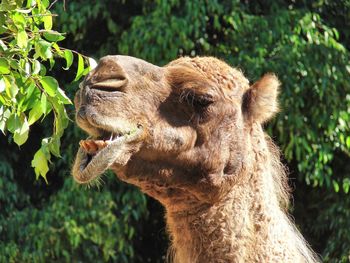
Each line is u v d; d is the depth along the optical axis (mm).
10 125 14055
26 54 13984
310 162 31922
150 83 14641
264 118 15719
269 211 15438
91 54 33906
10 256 31188
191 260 15297
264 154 15680
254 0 33781
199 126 14984
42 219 31578
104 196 31359
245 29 31750
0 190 32125
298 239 16047
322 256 32469
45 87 13820
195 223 15234
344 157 33781
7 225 31859
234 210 15219
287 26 31938
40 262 31234
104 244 31234
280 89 30797
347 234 32281
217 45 32219
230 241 15109
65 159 31922
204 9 31016
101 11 33312
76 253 31750
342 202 33156
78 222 31125
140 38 30703
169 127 14672
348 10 35188
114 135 13898
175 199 15227
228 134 15234
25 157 34188
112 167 14211
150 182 14859
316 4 34656
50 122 32938
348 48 35500
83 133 30922
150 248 34812
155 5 32188
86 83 14008
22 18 13797
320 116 32125
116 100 13977
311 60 31547
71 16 31938
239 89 15617
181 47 31188
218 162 15078
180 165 14875
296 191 34156
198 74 15188
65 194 31375
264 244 15258
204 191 15062
